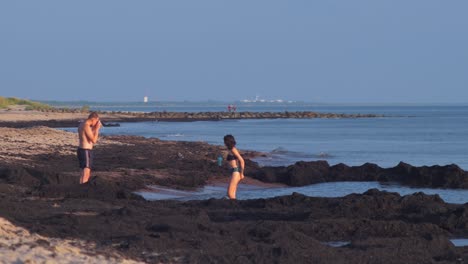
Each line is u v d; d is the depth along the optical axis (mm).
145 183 40500
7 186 31188
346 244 22875
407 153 79375
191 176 43344
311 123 181500
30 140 64250
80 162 33156
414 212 29109
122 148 64500
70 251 18828
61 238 20641
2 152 51719
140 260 18906
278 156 69750
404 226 25062
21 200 27469
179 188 40531
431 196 30969
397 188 44812
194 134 114938
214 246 20625
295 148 86500
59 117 162000
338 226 24875
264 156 68375
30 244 18766
